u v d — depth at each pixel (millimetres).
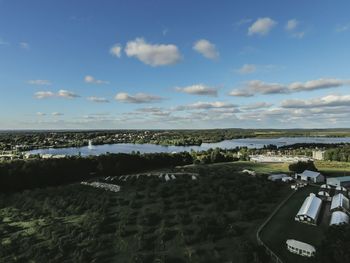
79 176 153625
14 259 67625
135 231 75562
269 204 92625
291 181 124625
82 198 101750
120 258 64938
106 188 114375
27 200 105812
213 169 152875
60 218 87562
